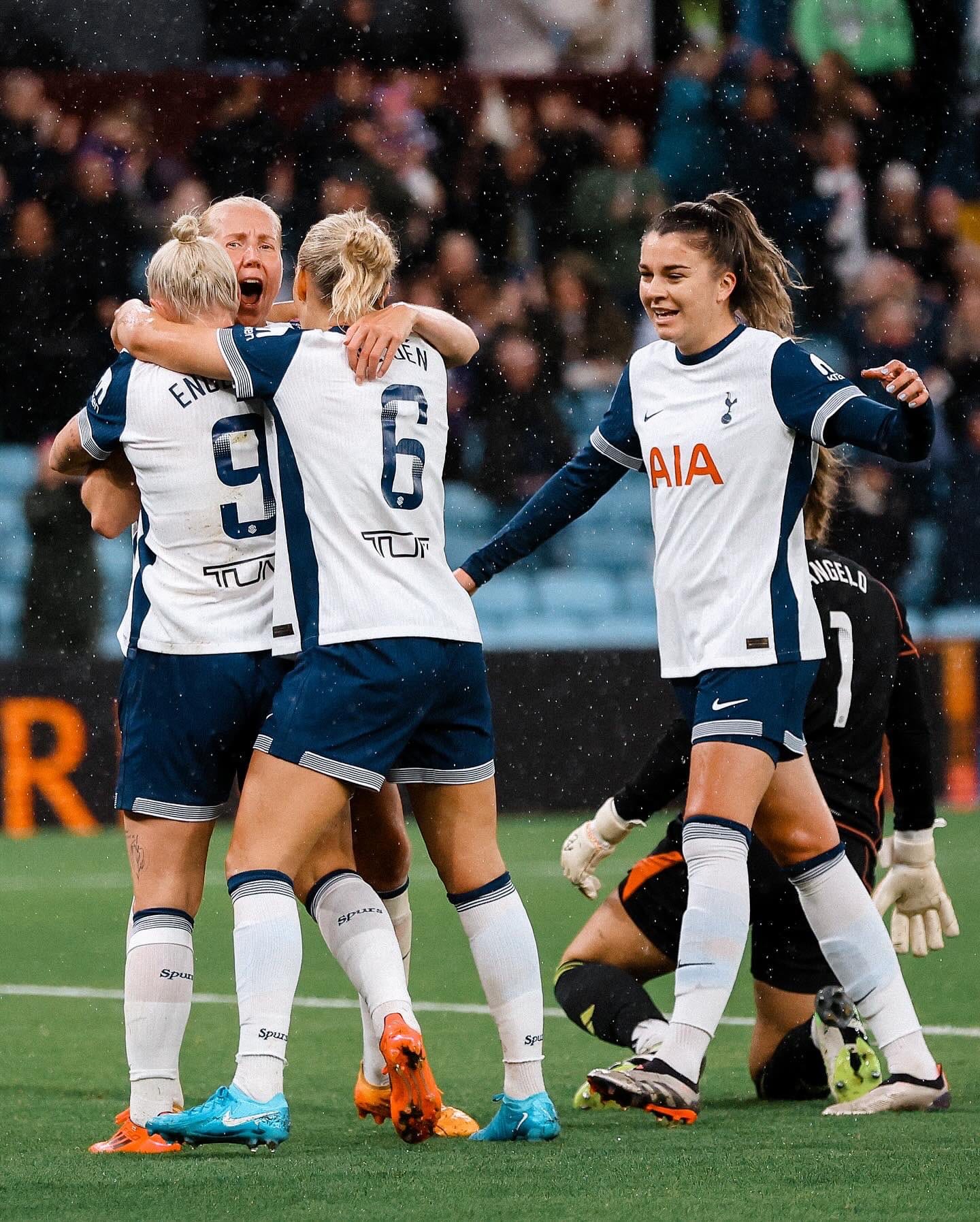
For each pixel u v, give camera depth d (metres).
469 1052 16.41
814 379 12.12
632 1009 13.47
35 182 45.38
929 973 20.66
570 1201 9.23
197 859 11.93
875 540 43.66
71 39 51.22
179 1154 11.15
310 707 11.17
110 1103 13.85
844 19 52.44
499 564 13.76
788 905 13.51
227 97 51.91
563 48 54.59
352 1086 14.71
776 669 12.16
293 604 11.46
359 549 11.36
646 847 34.81
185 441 11.69
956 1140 11.14
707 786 12.13
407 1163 10.45
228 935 25.11
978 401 47.81
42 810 37.00
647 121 54.00
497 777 38.41
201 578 11.73
